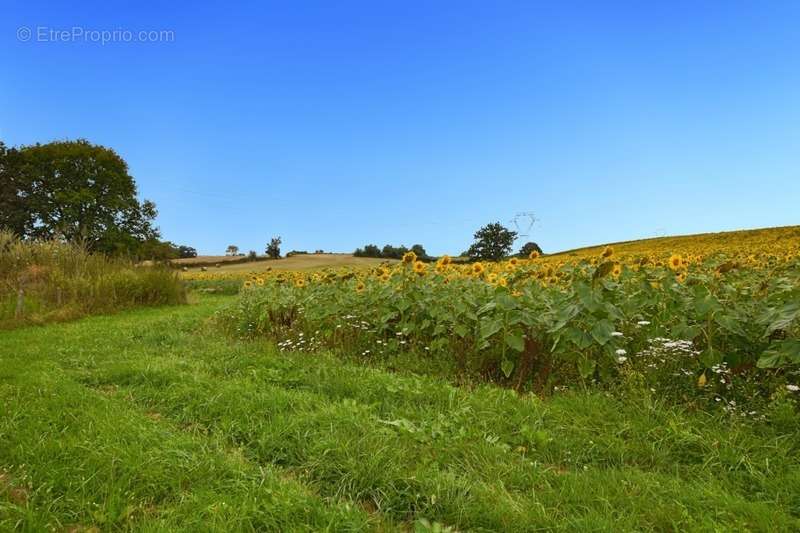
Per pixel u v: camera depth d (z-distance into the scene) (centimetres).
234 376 493
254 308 834
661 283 486
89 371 525
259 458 305
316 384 452
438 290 613
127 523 236
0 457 303
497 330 446
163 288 1430
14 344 718
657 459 294
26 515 233
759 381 395
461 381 474
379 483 262
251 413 367
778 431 319
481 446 304
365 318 655
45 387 439
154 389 441
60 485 266
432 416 364
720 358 386
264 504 237
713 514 234
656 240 3756
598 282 422
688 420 332
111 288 1283
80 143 4097
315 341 668
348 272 787
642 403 360
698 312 395
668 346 411
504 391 414
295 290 837
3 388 437
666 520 230
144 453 293
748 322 411
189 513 238
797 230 2986
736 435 306
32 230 3775
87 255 1445
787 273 596
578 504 246
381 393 421
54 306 1138
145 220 4303
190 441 313
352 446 297
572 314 406
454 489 251
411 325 583
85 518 241
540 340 469
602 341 390
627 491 256
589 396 381
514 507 239
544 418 354
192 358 591
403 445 304
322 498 255
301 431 327
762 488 259
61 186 3862
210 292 2200
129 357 602
